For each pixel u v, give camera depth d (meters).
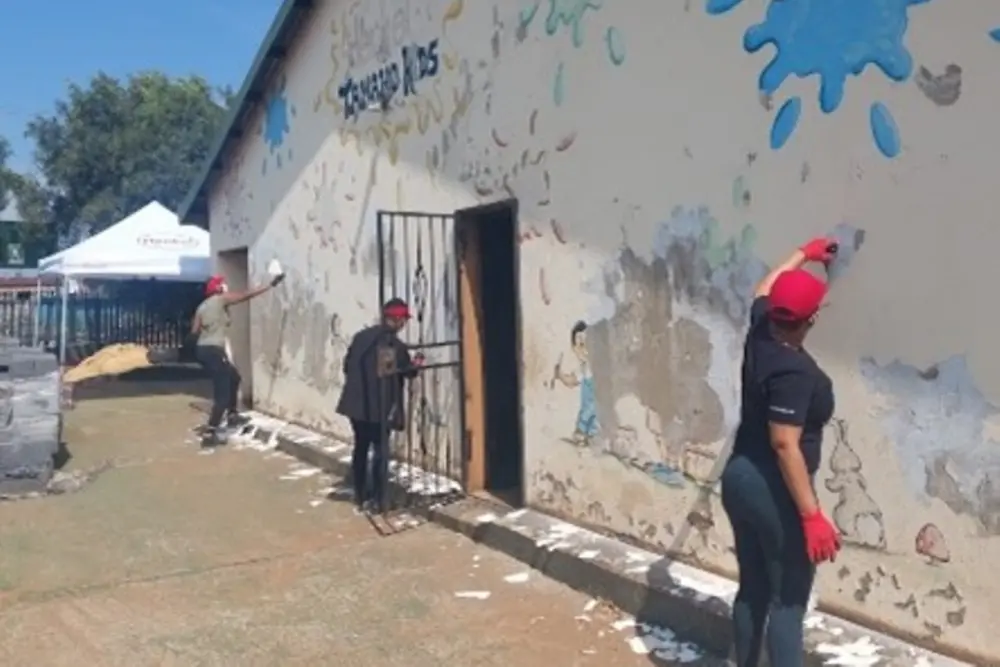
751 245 5.16
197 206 14.49
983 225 4.05
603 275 6.24
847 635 4.58
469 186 7.72
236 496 8.89
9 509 8.59
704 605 5.08
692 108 5.48
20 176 39.97
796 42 4.85
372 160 9.35
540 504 7.00
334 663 5.13
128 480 9.73
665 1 5.64
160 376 19.58
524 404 7.10
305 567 6.74
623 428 6.15
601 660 4.99
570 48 6.47
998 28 3.96
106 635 5.61
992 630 4.12
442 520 7.48
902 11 4.32
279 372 11.95
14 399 9.34
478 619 5.64
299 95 10.95
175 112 37.31
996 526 4.09
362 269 9.66
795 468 3.79
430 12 8.20
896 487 4.49
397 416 8.02
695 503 5.62
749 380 4.05
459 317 7.95
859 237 4.58
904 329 4.40
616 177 6.08
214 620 5.80
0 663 5.26
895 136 4.39
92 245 17.81
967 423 4.17
